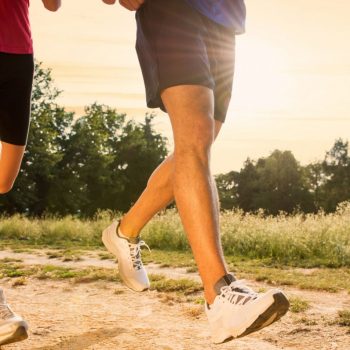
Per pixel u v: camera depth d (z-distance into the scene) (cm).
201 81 212
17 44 298
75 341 334
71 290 522
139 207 291
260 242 1073
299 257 993
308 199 9025
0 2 292
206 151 209
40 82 4878
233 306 198
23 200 4850
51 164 4891
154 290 512
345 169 8925
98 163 5488
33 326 366
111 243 306
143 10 225
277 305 188
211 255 204
